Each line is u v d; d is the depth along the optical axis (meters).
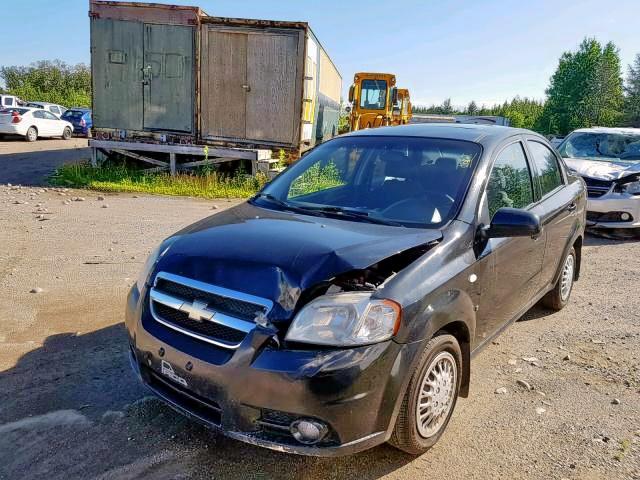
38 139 27.11
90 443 3.06
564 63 62.81
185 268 2.90
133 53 13.03
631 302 5.69
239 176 12.73
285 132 12.90
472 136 4.07
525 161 4.43
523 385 3.88
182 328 2.83
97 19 12.92
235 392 2.59
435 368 2.98
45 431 3.15
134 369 3.16
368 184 3.83
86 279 5.86
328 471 2.90
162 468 2.88
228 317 2.65
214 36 12.71
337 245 2.89
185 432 3.19
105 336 4.45
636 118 59.62
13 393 3.55
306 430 2.54
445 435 3.26
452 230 3.26
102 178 12.78
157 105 13.25
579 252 5.73
